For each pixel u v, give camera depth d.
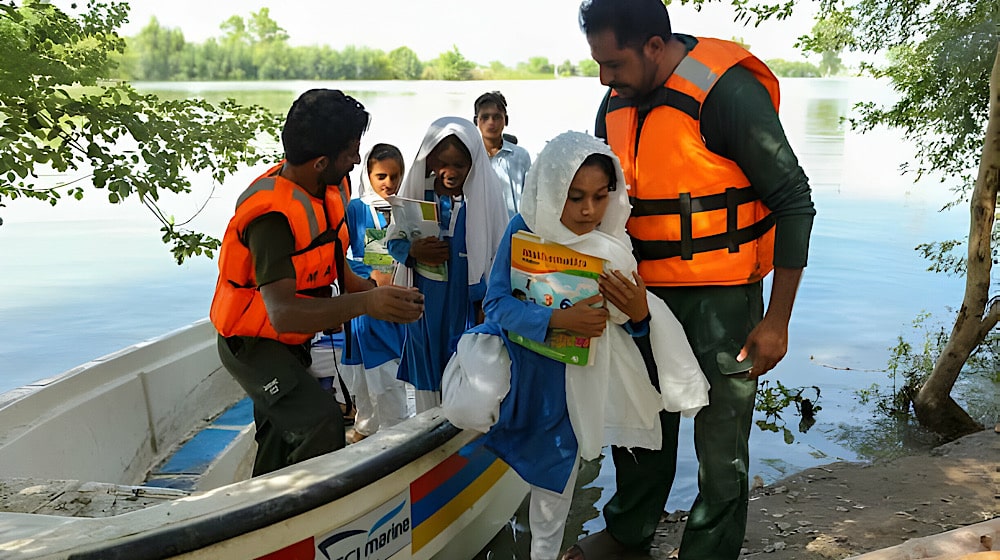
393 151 4.73
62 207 16.52
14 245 13.10
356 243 4.79
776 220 2.87
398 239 3.86
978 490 4.46
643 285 2.81
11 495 2.81
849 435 5.71
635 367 3.01
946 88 6.80
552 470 2.98
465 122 3.80
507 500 3.93
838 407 6.20
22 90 3.50
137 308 9.79
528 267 2.89
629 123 3.03
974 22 6.54
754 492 4.58
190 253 4.20
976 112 6.78
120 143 4.08
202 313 9.63
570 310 2.80
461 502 3.35
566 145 2.74
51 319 9.32
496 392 2.90
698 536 3.23
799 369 7.04
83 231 14.26
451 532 3.32
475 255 3.84
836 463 4.97
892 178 19.44
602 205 2.78
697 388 2.92
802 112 42.31
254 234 2.85
